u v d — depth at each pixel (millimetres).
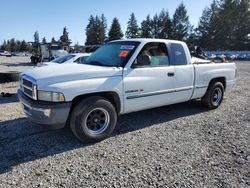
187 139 4441
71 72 4082
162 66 5160
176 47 5547
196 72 5812
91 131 4211
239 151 3947
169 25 80688
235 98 7977
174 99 5441
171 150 3969
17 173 3238
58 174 3223
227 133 4758
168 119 5645
